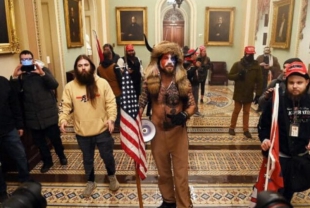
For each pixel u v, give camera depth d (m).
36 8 4.11
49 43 5.75
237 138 4.33
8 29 3.42
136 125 2.10
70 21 6.38
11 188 2.96
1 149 3.21
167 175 2.36
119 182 3.01
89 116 2.53
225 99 7.30
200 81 6.62
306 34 4.82
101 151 2.67
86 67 2.46
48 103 3.11
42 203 0.69
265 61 5.72
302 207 2.56
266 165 1.93
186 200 2.27
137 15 10.09
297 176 1.88
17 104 2.65
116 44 10.38
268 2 7.05
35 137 3.19
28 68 2.88
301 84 1.76
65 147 4.02
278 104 1.80
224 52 10.29
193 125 5.01
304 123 1.83
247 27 8.77
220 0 9.87
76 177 3.14
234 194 2.77
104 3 9.08
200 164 3.43
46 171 3.28
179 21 11.77
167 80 2.11
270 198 0.61
